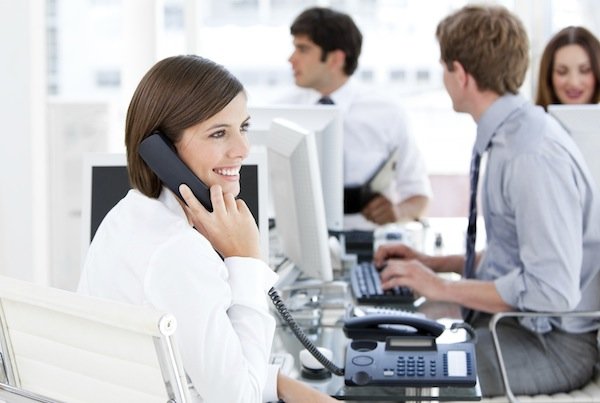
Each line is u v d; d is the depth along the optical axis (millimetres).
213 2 4914
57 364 1623
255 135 3211
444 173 5168
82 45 4961
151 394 1501
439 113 5105
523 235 2846
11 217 4543
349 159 4340
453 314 2775
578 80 3826
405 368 2195
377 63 5039
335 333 2623
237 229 1794
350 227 4078
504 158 2916
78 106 4773
